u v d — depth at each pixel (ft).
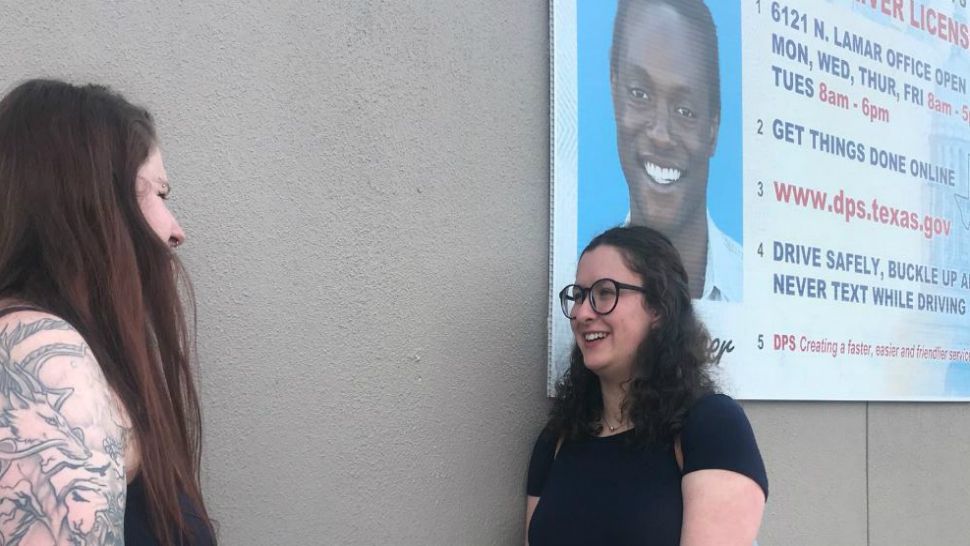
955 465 11.52
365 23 6.44
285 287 5.97
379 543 6.32
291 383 5.96
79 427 2.98
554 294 7.38
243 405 5.74
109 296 3.66
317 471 6.05
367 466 6.29
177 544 3.82
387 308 6.46
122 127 3.91
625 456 6.20
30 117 3.76
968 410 11.84
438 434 6.68
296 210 6.04
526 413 7.27
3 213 3.64
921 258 11.09
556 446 6.94
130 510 3.62
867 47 10.57
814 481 9.64
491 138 7.15
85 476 2.92
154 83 5.48
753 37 9.19
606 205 7.78
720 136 8.77
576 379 6.79
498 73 7.22
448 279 6.82
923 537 10.98
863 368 10.13
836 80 10.11
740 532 5.54
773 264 9.20
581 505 6.13
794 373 9.32
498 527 7.02
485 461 6.96
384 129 6.51
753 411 9.02
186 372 4.25
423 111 6.73
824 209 9.81
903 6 11.13
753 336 8.95
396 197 6.55
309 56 6.15
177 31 5.59
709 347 6.59
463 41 7.01
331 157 6.23
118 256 3.71
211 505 5.59
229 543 5.66
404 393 6.51
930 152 11.36
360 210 6.36
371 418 6.33
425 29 6.78
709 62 8.72
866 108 10.48
